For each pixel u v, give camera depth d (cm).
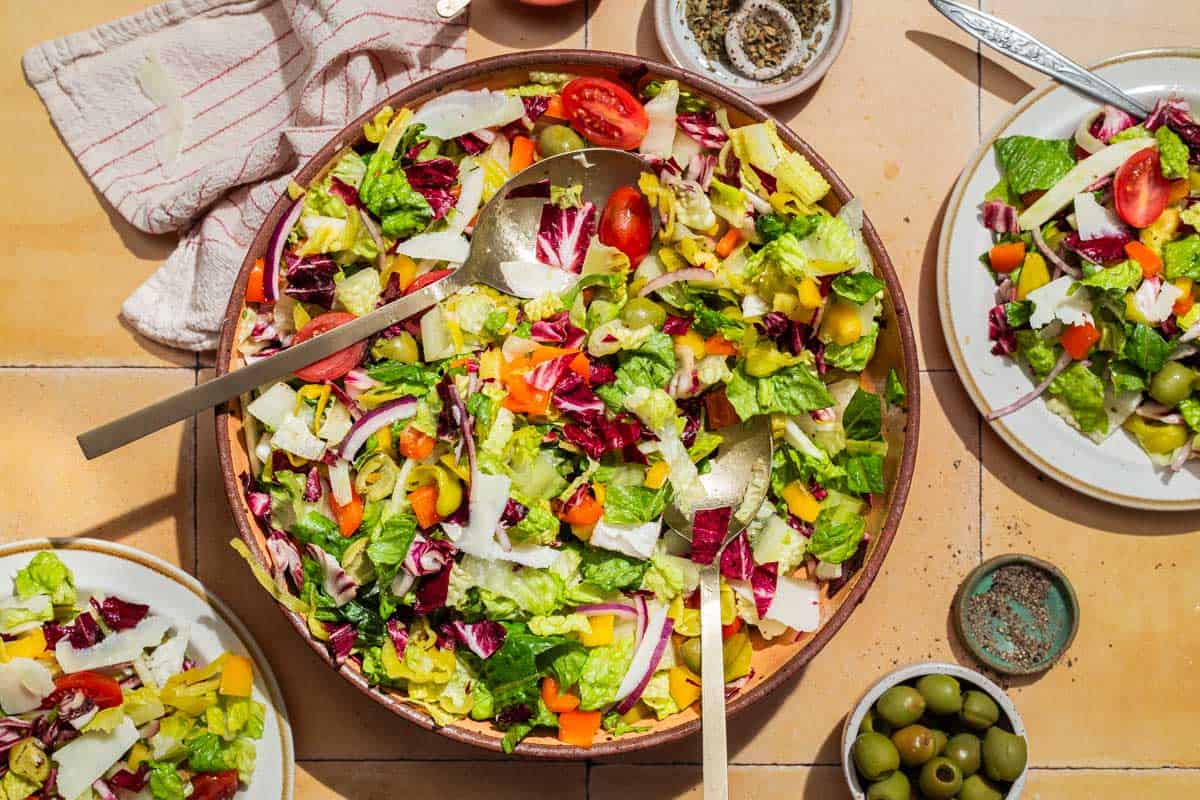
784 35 92
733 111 85
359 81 89
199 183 89
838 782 93
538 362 84
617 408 84
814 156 84
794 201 85
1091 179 89
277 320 85
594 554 85
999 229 90
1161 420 90
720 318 85
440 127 85
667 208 85
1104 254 89
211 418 92
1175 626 95
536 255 86
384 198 83
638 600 86
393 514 83
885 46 94
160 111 92
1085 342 89
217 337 91
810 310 85
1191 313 90
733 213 86
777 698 93
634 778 93
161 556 91
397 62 91
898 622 93
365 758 92
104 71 92
